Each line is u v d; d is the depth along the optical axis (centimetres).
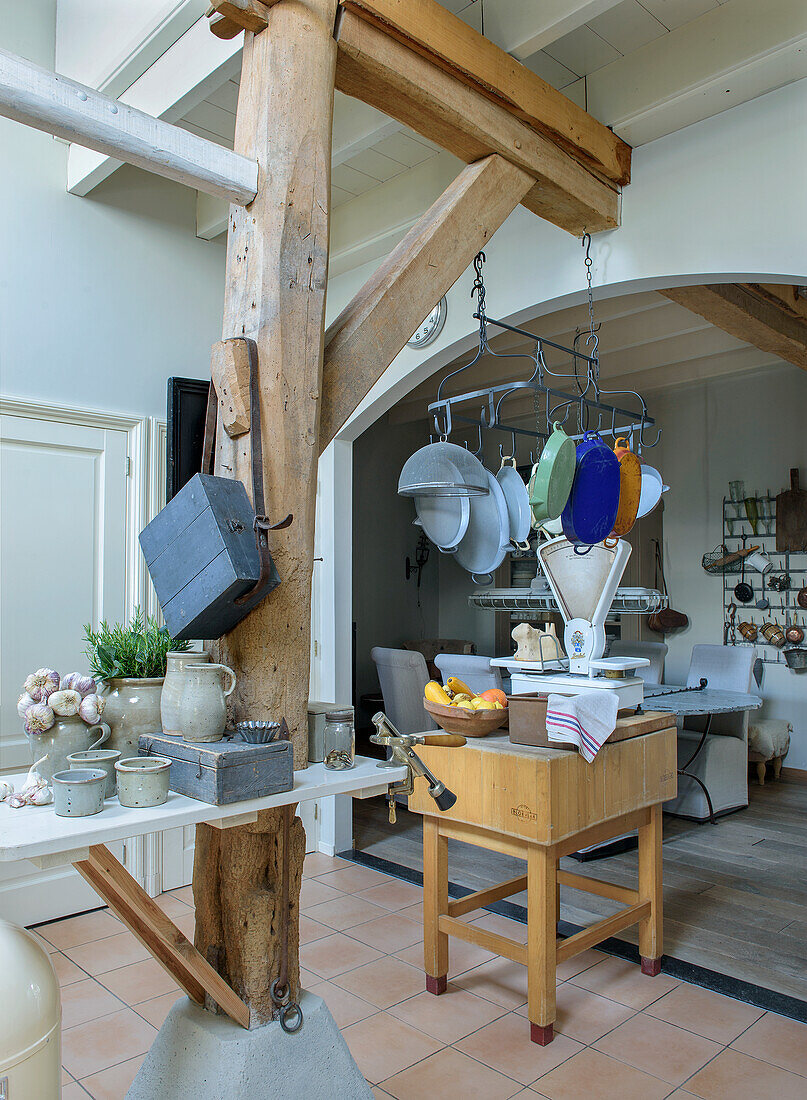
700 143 279
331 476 420
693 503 643
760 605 596
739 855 413
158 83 288
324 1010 174
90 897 344
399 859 413
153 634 177
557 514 240
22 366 329
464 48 218
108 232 359
